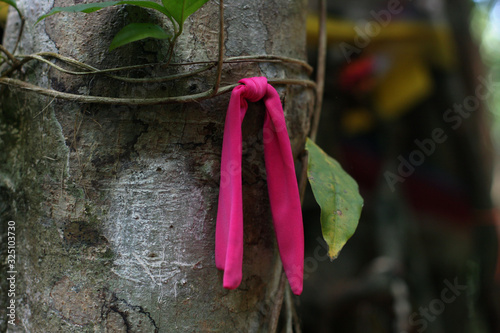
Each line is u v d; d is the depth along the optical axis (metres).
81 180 0.92
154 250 0.92
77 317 0.92
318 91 1.04
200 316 0.93
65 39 0.92
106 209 0.92
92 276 0.92
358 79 2.07
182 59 0.92
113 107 0.91
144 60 0.91
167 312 0.92
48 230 0.93
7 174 0.98
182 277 0.92
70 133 0.92
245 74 0.93
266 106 0.92
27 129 0.95
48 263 0.93
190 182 0.92
